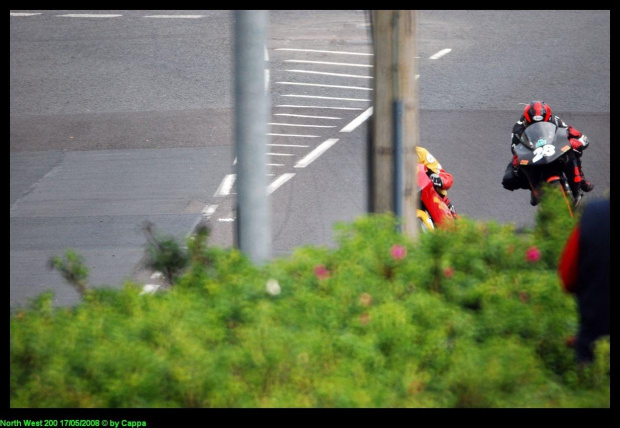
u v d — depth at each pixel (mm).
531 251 18875
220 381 13492
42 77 73000
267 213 20016
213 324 15703
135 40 82562
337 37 82000
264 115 19766
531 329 15766
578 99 63688
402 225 21156
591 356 14797
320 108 64125
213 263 19219
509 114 61031
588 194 46312
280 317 15773
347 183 49344
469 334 15367
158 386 13461
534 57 74562
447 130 58062
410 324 15375
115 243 40469
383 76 20922
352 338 14664
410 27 20828
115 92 69375
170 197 47688
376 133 21188
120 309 17156
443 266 17875
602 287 14922
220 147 56906
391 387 13641
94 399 13375
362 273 17406
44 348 14906
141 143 58031
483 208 45656
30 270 36875
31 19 90188
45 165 54125
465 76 70000
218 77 72375
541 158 33812
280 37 82250
